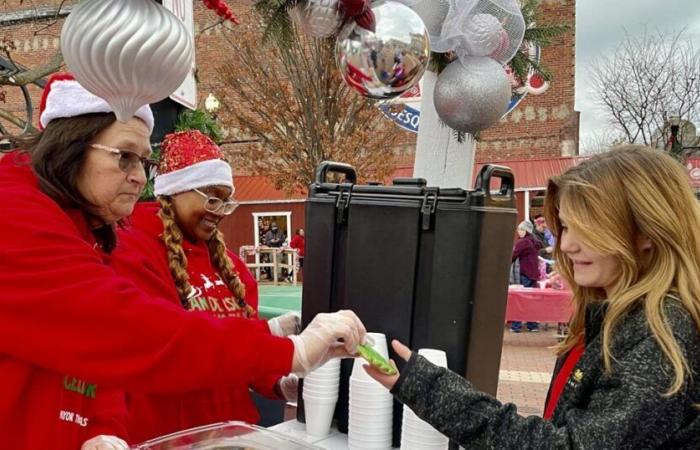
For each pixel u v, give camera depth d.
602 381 1.11
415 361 1.27
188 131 2.01
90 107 1.19
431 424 1.23
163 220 1.88
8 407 1.14
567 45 16.02
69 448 1.23
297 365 1.19
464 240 1.49
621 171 1.21
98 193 1.23
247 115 14.02
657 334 1.07
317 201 1.76
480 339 1.55
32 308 1.06
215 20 14.33
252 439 1.21
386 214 1.62
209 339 1.11
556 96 16.28
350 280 1.68
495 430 1.16
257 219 17.69
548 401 1.47
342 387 1.75
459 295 1.50
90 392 1.29
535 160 15.41
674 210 1.16
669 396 1.03
